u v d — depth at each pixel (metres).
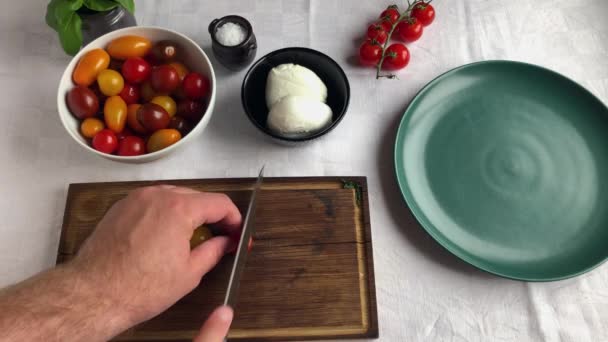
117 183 0.66
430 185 0.67
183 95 0.68
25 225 0.66
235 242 0.58
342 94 0.68
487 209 0.65
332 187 0.66
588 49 0.77
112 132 0.64
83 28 0.70
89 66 0.64
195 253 0.53
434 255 0.64
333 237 0.63
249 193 0.66
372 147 0.70
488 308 0.62
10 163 0.69
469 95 0.72
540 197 0.66
